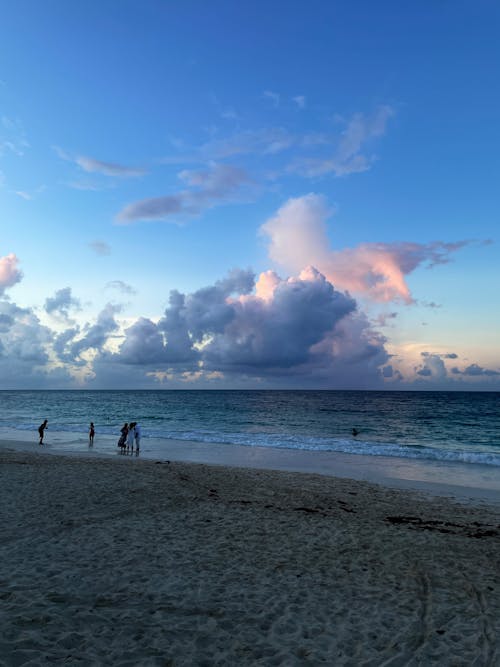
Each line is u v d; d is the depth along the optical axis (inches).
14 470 616.4
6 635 185.9
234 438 1270.9
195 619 218.7
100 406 3427.7
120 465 706.8
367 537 380.8
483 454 993.5
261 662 183.8
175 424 1865.2
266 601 245.0
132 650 185.5
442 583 285.6
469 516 476.7
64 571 269.4
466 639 211.6
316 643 202.5
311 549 343.0
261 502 498.3
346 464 859.4
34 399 5064.0
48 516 391.9
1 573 260.4
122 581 259.8
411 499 551.2
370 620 228.5
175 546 331.0
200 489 547.2
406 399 4874.5
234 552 325.7
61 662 171.0
